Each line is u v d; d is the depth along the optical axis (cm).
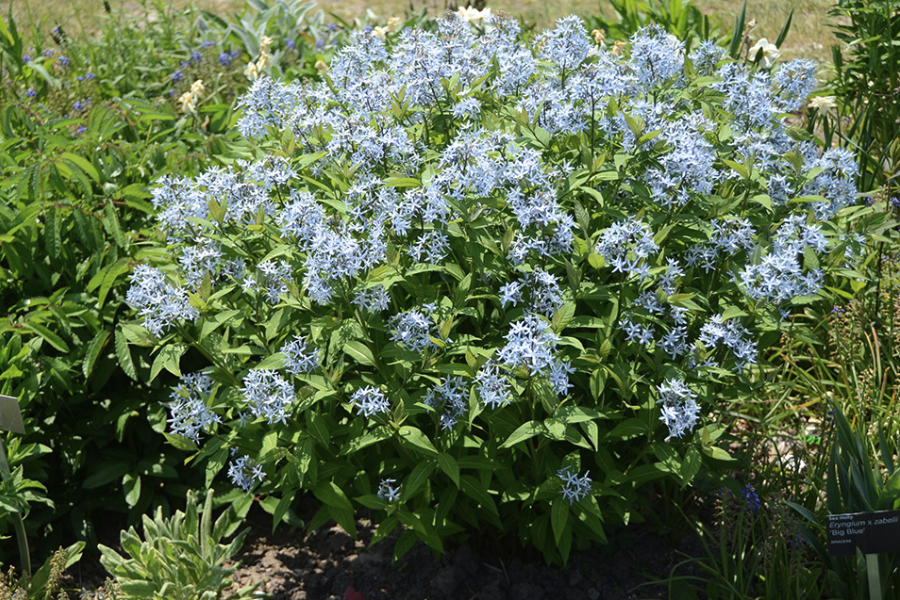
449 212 161
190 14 377
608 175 165
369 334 164
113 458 194
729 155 177
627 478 162
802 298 166
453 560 181
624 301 160
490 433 162
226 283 174
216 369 169
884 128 250
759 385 171
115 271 186
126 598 167
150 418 193
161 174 211
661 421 161
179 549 168
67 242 200
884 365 206
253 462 168
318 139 181
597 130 176
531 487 165
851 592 163
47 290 198
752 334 172
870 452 181
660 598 173
